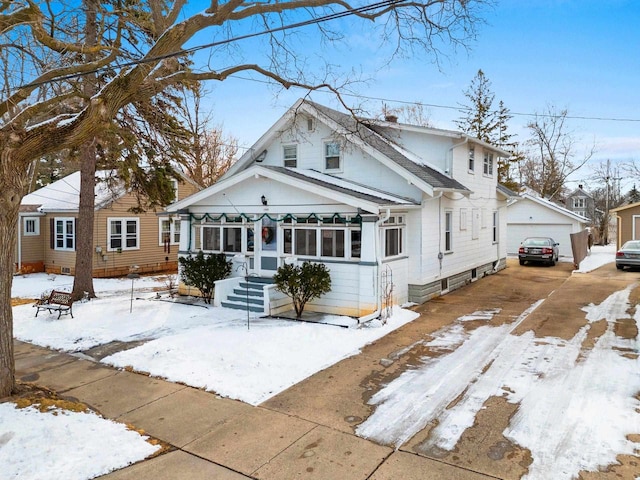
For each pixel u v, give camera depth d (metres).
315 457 5.13
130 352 8.90
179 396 6.96
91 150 14.33
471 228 18.02
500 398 6.62
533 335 9.83
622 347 8.81
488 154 20.06
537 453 5.11
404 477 4.70
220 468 4.94
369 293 11.44
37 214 21.78
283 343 9.27
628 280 17.17
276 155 16.33
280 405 6.58
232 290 13.34
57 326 11.20
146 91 7.27
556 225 27.44
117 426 5.89
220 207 14.39
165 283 18.58
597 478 4.61
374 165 14.20
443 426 5.82
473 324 10.97
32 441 5.31
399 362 8.34
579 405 6.29
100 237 20.72
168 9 8.86
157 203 16.27
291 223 13.02
